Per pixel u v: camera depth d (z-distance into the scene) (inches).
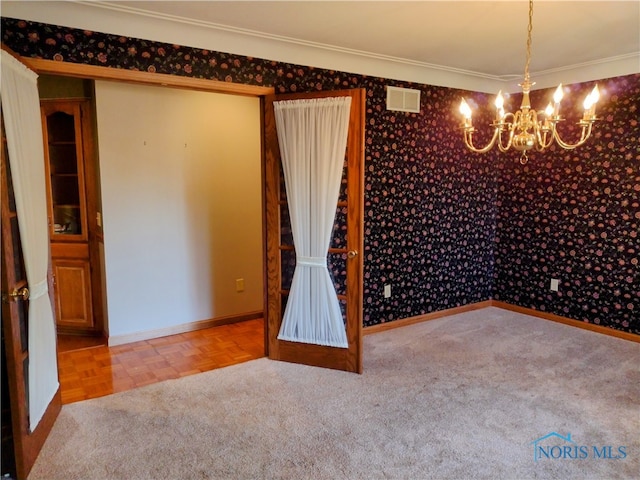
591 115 87.2
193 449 94.3
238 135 175.6
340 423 103.7
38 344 92.2
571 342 153.4
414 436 98.4
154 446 95.3
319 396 116.4
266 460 90.7
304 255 130.6
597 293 161.9
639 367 133.3
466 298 188.1
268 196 133.0
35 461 89.9
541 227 176.4
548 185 172.7
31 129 90.6
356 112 121.6
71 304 167.9
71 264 165.6
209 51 120.0
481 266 190.5
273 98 128.2
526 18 109.6
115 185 151.8
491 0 98.6
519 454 92.1
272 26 116.1
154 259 162.1
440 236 175.6
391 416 106.6
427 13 106.4
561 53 141.1
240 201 179.3
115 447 95.0
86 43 105.3
